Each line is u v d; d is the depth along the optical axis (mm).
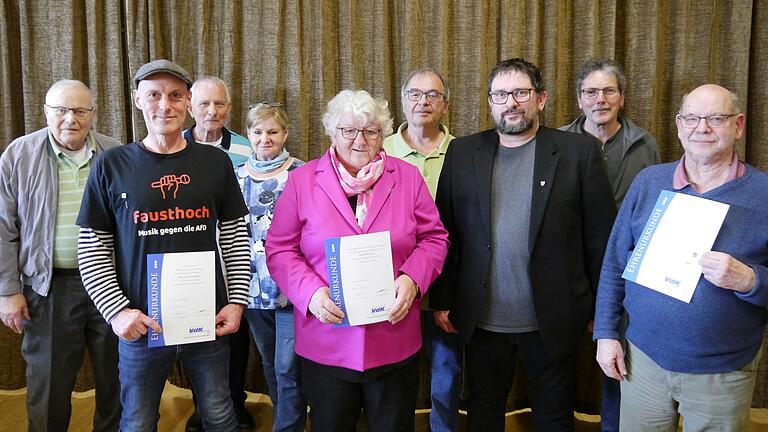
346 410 1463
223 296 1555
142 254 1433
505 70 1708
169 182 1451
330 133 1514
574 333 1706
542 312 1667
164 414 2457
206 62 2523
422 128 2068
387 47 2504
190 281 1454
